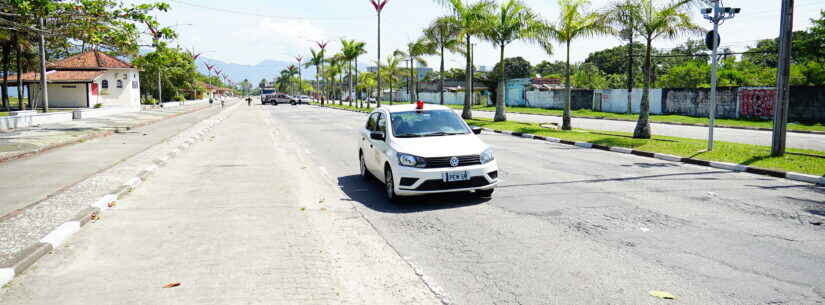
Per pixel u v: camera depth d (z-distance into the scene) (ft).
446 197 26.14
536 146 54.08
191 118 115.34
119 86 175.22
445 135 26.76
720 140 58.65
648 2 55.11
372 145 28.84
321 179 32.50
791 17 37.91
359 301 12.95
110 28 56.34
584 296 13.21
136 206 24.26
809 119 91.45
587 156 44.75
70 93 161.07
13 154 43.45
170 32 60.29
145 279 14.51
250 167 38.04
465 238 18.65
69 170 35.81
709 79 150.30
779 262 15.72
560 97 159.33
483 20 90.79
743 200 25.20
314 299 13.07
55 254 16.85
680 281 14.20
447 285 14.05
